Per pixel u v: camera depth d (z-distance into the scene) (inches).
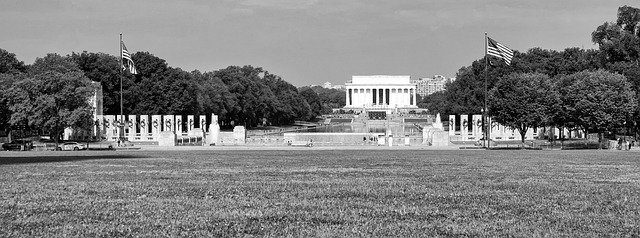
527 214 1072.8
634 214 1071.6
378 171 1974.7
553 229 930.7
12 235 882.1
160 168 2111.2
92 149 4357.8
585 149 4409.5
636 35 6451.8
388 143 5216.5
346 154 3255.4
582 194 1348.4
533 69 7071.9
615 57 6343.5
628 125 5413.4
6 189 1422.2
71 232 904.3
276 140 5511.8
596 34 6550.2
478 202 1219.2
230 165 2273.6
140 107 7032.5
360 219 1013.2
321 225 957.8
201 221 987.3
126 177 1745.8
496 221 998.4
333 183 1568.7
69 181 1624.0
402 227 943.7
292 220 1002.1
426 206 1161.4
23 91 4685.0
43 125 4690.0
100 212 1077.1
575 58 7150.6
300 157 2888.8
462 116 6028.5
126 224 964.0
